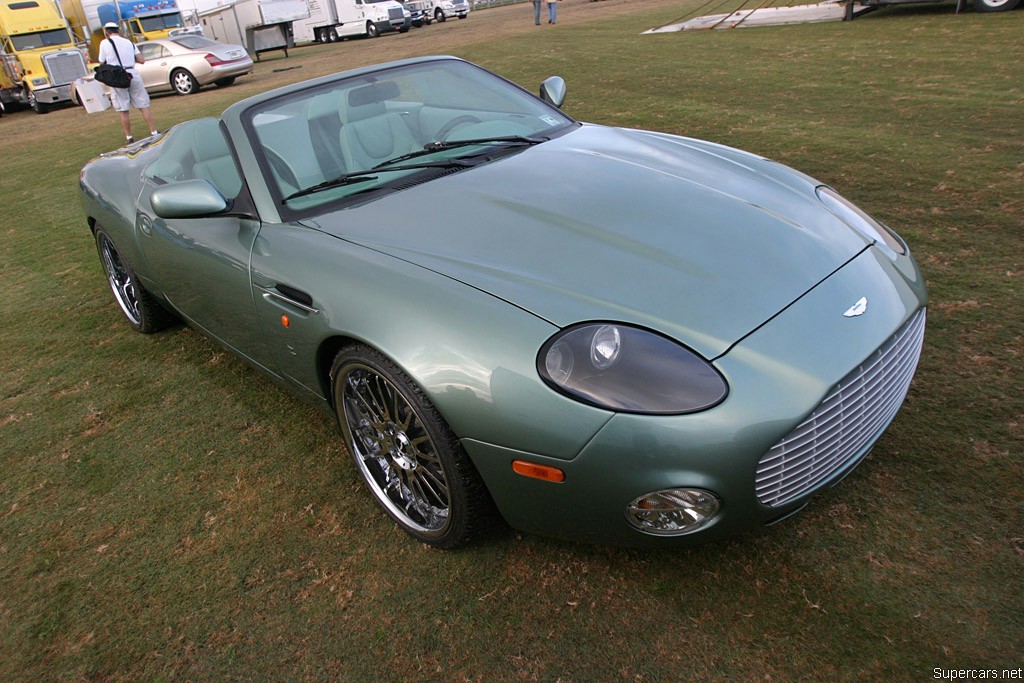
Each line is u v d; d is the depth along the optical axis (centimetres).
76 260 512
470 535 201
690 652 171
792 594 182
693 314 171
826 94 723
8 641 200
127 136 995
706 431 157
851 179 466
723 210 214
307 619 195
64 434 297
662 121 676
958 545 189
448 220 219
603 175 241
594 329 168
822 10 1429
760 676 163
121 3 1962
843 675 161
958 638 166
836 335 172
